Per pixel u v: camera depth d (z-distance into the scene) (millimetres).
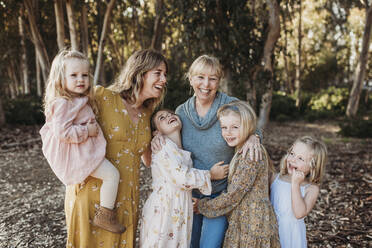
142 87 2045
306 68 27438
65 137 1680
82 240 1896
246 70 7852
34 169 6359
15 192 5051
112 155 1972
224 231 2240
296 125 15367
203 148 2307
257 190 2090
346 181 5590
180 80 10047
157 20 10781
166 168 2086
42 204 4512
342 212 4160
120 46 18562
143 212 2191
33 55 20203
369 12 13406
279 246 2076
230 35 7074
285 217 2174
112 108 1980
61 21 8977
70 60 1753
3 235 3572
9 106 12406
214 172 2186
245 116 2104
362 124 11156
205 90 2219
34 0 11398
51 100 1756
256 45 7871
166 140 2172
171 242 2094
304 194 2188
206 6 6926
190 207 2186
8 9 10727
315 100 19750
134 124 2062
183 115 2404
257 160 2055
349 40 24406
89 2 11023
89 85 1829
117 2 12430
